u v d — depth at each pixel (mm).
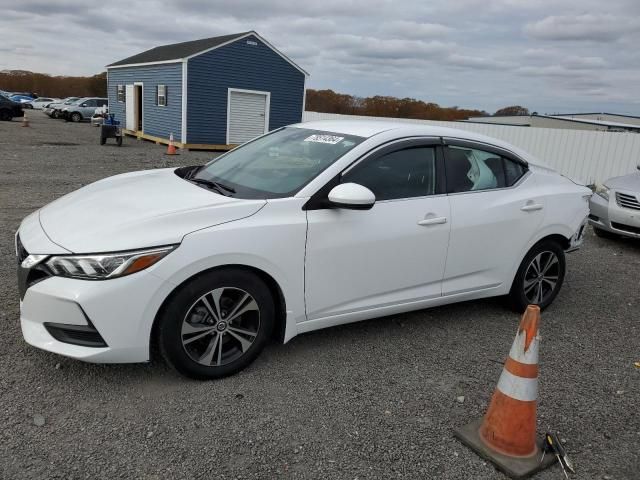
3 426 2787
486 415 2971
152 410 3029
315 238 3521
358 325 4418
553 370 3947
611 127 28953
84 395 3115
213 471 2600
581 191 5156
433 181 4148
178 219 3170
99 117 32500
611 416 3359
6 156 14383
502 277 4613
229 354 3445
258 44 22906
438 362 3891
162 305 3102
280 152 4191
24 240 3279
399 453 2844
